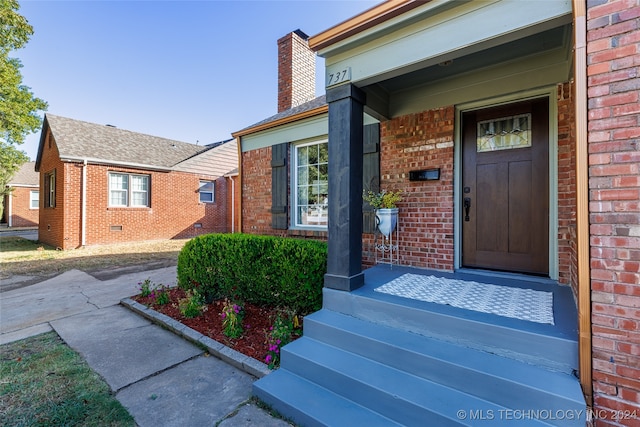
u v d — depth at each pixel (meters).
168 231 12.05
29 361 2.84
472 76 3.49
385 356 2.24
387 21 2.53
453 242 3.64
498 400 1.80
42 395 2.33
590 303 1.68
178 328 3.51
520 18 2.01
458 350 2.10
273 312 3.81
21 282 5.87
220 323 3.64
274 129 5.84
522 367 1.88
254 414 2.14
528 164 3.36
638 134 1.55
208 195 13.69
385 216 3.72
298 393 2.20
